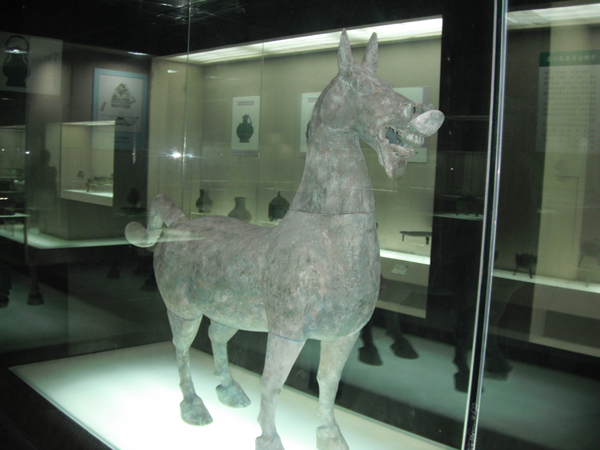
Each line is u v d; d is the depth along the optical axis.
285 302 1.35
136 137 1.61
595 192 1.43
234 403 1.60
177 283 1.63
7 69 2.00
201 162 1.48
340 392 1.67
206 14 1.43
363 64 1.27
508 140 1.35
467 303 1.37
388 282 1.42
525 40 1.37
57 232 1.99
